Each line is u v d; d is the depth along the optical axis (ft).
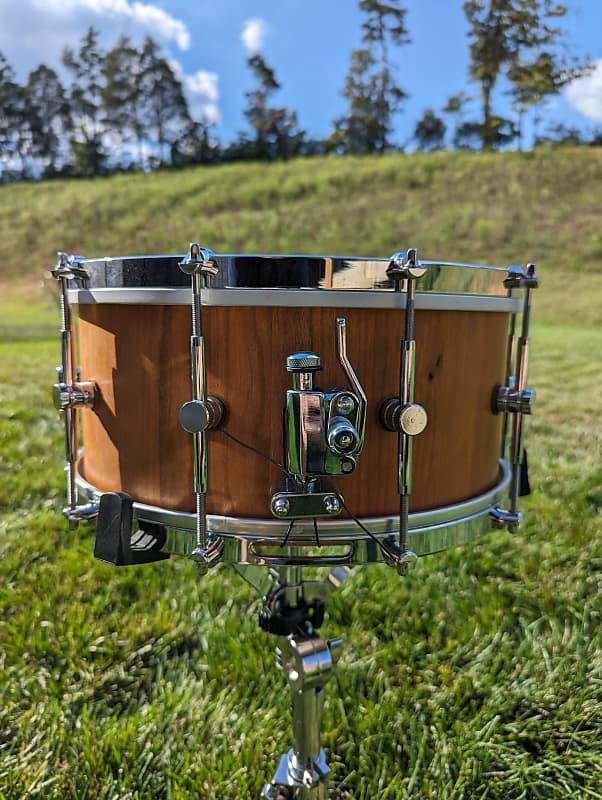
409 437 2.78
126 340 3.14
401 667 5.59
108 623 6.21
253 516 2.95
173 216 59.82
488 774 4.46
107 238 55.57
